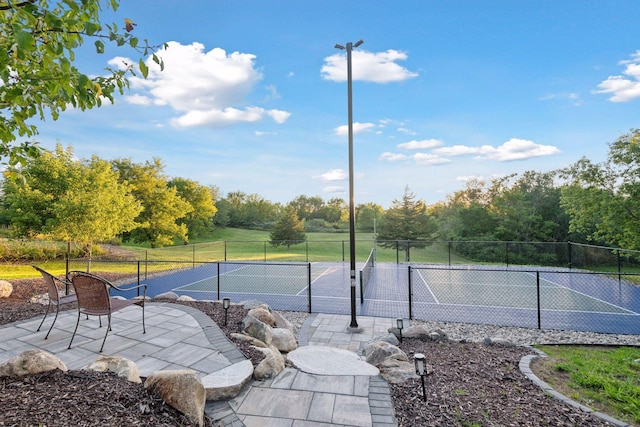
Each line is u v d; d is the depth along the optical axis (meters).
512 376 4.02
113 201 14.70
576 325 7.66
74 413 2.28
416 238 33.06
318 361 4.25
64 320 5.47
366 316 8.38
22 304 6.85
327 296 11.19
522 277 15.47
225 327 5.39
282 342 5.32
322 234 46.28
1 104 2.33
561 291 12.20
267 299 10.79
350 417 2.88
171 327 5.14
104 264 17.47
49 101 2.23
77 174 14.30
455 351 5.14
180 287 13.08
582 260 18.19
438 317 8.35
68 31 1.86
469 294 11.57
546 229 28.20
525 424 2.85
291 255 27.30
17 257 18.91
